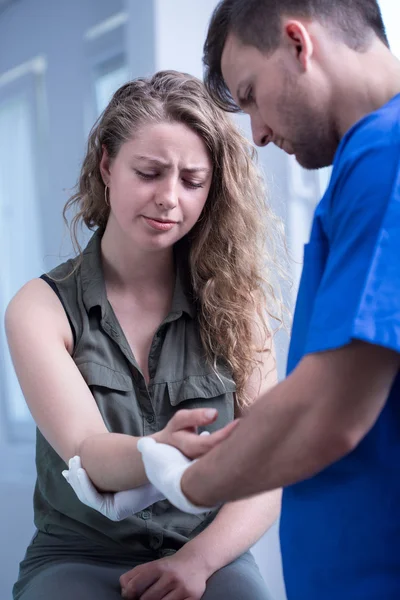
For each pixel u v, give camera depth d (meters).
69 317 1.38
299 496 0.94
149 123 1.31
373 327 0.76
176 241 1.47
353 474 0.90
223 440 0.88
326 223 0.90
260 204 1.56
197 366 1.41
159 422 1.37
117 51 2.61
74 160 2.75
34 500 1.42
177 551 1.29
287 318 1.85
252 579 1.27
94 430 1.22
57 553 1.34
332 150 0.98
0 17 3.04
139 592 1.19
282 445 0.80
